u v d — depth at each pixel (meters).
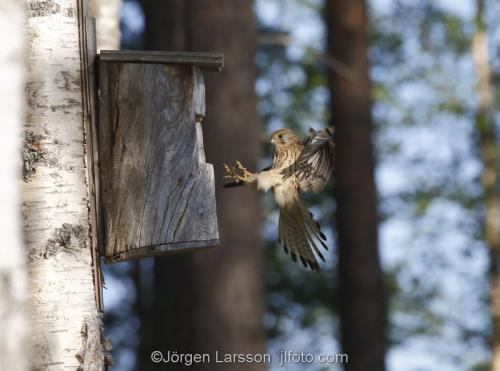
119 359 27.28
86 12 8.95
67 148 8.39
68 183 8.33
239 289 16.25
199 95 9.27
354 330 20.23
